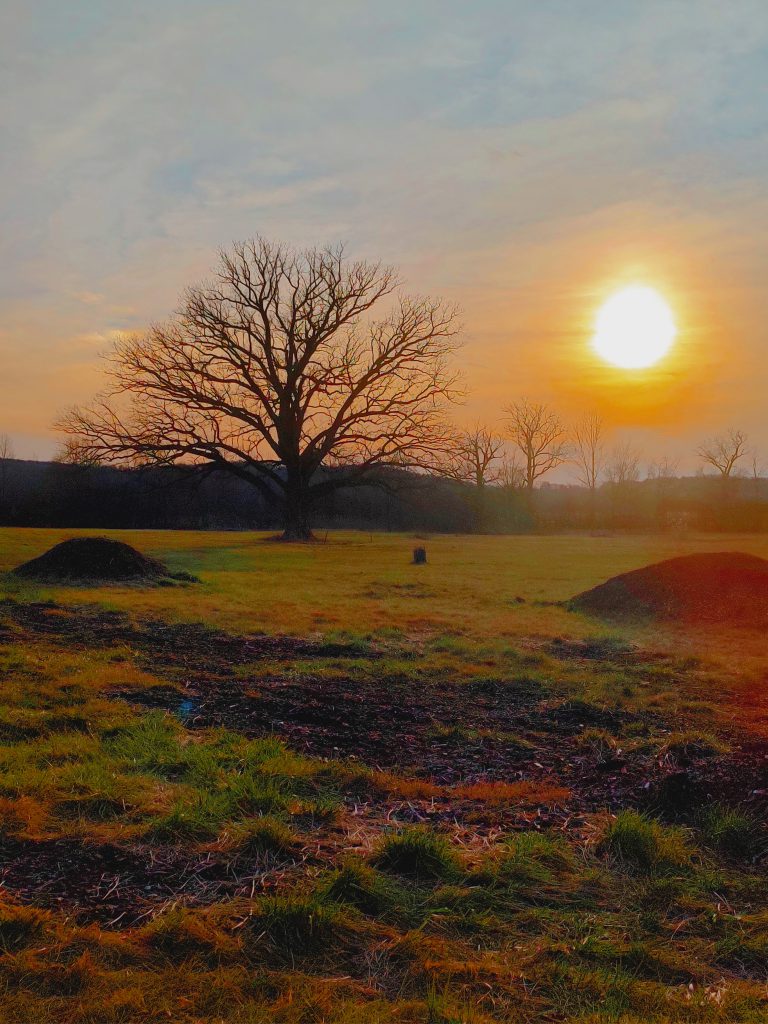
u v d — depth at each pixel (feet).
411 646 39.91
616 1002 10.98
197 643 37.88
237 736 21.86
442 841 15.14
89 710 23.53
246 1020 10.23
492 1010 10.74
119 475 214.69
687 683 32.86
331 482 164.96
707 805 17.66
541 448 260.21
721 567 57.77
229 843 14.93
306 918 12.19
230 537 161.07
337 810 16.97
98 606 49.06
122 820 15.90
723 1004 11.09
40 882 13.24
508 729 25.07
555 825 17.03
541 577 88.89
